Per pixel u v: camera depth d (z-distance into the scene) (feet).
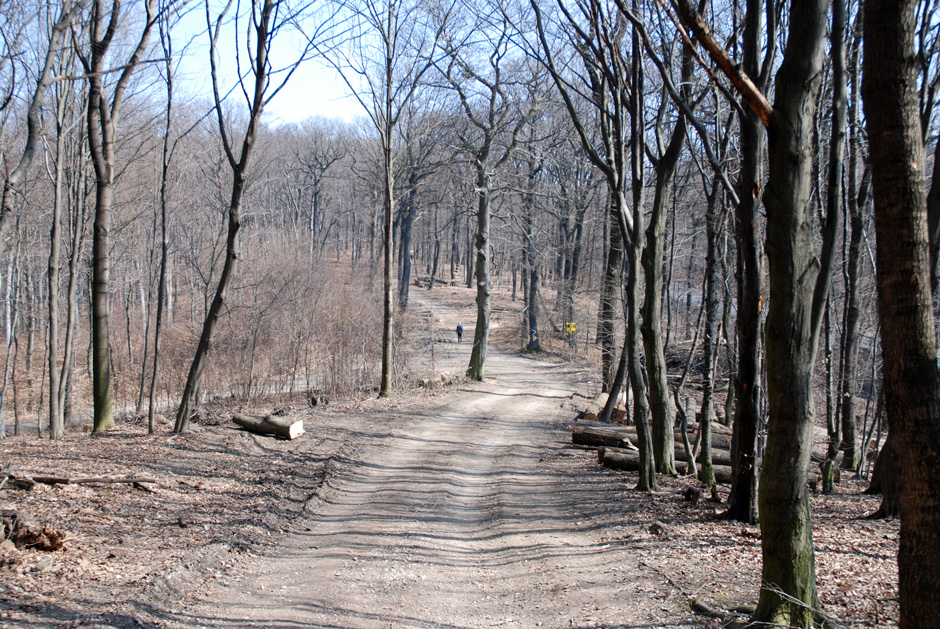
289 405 68.28
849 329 46.80
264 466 40.50
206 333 46.03
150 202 82.69
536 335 131.95
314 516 33.24
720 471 39.45
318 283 93.86
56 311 48.32
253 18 40.65
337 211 231.71
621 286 62.80
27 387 96.27
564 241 124.77
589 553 27.68
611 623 20.03
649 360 41.47
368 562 26.86
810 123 16.31
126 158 73.56
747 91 15.55
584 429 53.42
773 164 16.51
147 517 27.86
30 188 67.36
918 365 11.44
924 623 11.32
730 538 27.89
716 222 37.29
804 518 17.35
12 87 30.53
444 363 115.96
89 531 24.76
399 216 152.66
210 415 55.88
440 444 52.54
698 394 63.21
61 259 85.56
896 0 11.30
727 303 38.09
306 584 23.77
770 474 17.42
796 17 15.93
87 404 83.51
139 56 43.65
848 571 23.38
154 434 44.91
